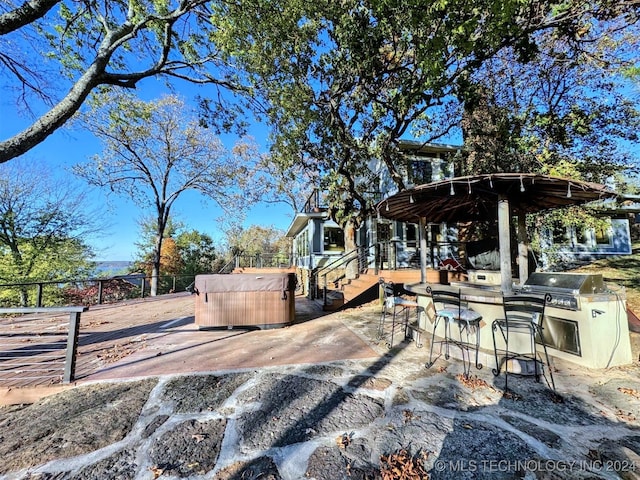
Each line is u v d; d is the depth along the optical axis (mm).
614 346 3525
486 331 3822
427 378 3262
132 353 4281
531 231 9367
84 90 4699
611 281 8070
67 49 6031
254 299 5742
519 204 4891
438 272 8234
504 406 2637
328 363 3762
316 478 1813
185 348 4500
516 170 8148
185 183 17219
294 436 2250
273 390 3018
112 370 3605
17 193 12938
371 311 7387
